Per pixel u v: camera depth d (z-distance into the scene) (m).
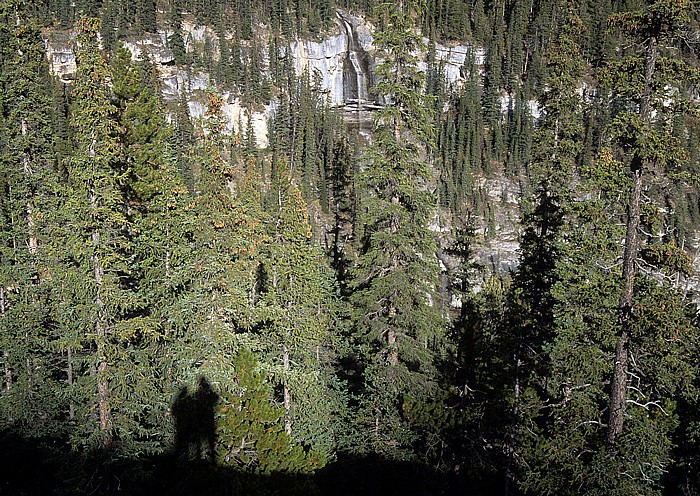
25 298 22.31
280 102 100.31
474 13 130.25
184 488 17.25
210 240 18.98
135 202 24.19
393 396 20.91
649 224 14.48
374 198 20.75
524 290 22.31
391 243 20.28
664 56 13.76
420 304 21.02
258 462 17.86
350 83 123.94
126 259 17.94
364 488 21.23
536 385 23.08
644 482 14.75
